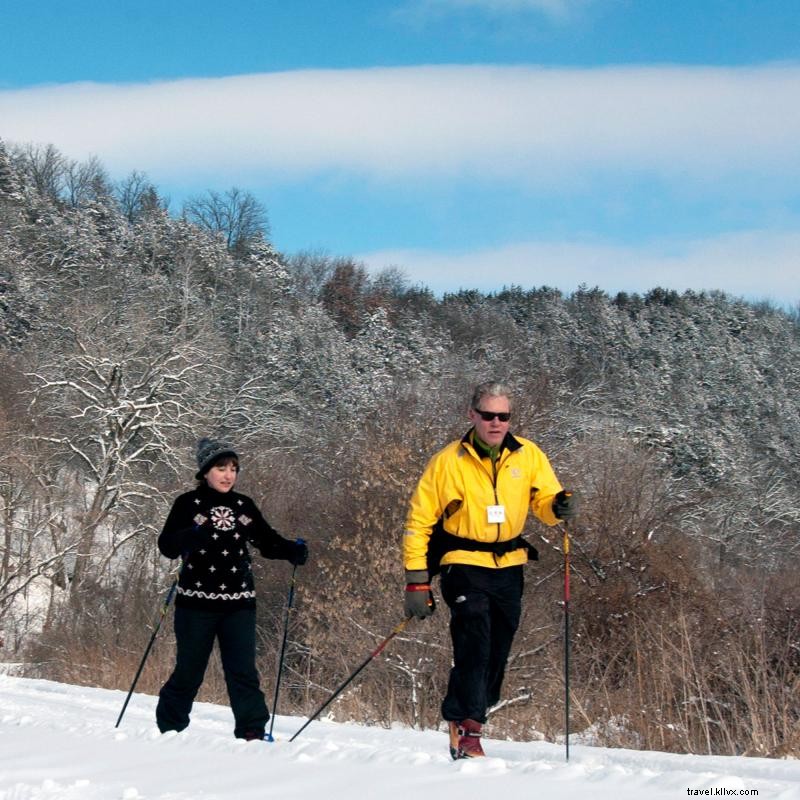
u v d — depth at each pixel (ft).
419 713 94.68
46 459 235.81
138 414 244.01
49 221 438.40
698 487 216.13
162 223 467.11
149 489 249.75
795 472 368.07
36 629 226.58
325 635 119.96
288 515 177.37
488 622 38.06
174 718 47.01
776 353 523.29
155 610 184.24
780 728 58.65
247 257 516.73
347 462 174.50
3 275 354.95
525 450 38.96
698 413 388.98
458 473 38.17
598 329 486.79
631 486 159.33
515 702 102.27
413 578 38.58
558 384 204.23
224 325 399.24
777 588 132.16
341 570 123.03
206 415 271.28
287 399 309.83
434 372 271.90
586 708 75.25
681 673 65.62
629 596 135.64
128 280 376.27
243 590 47.09
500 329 484.33
